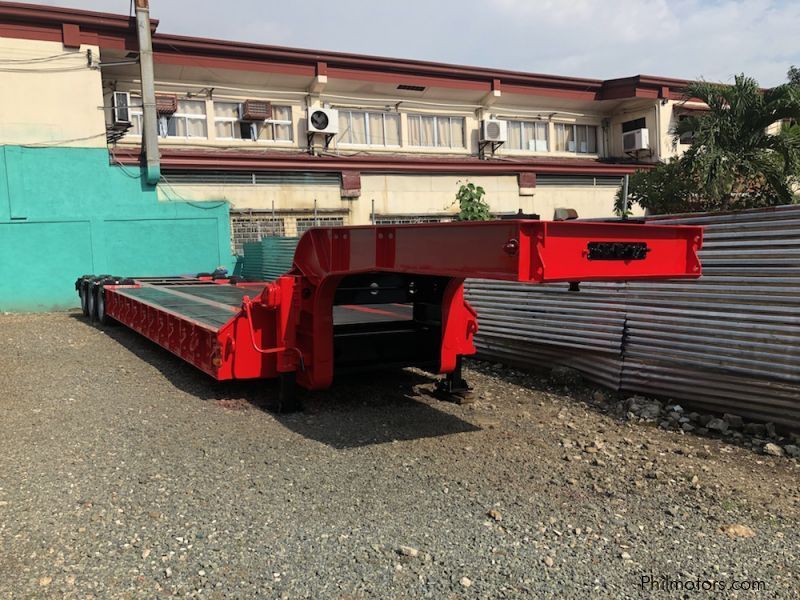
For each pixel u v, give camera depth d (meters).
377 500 4.18
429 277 6.60
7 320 13.80
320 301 6.02
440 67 20.59
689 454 5.18
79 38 15.48
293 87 19.39
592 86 23.25
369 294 6.52
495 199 20.44
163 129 17.86
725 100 14.70
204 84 18.28
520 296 8.07
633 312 6.73
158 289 11.79
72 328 12.36
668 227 4.15
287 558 3.42
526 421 6.06
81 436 5.41
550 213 21.42
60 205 15.64
